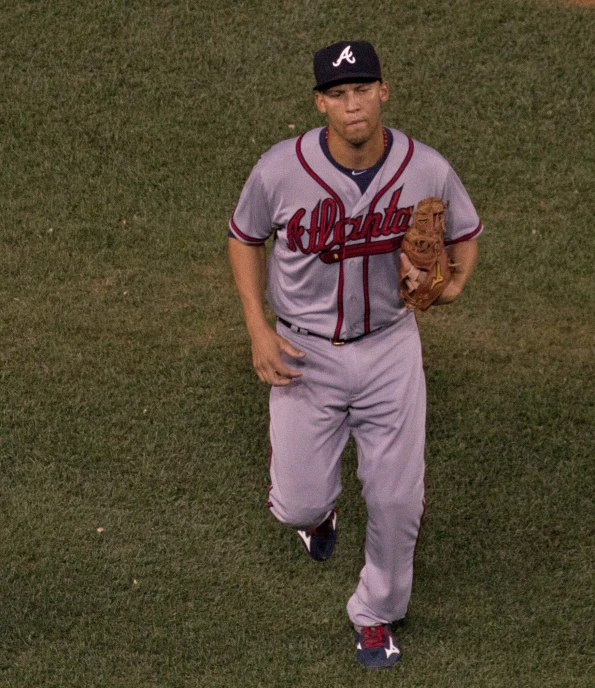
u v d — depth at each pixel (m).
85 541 18.05
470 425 20.12
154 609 17.06
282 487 15.56
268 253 23.61
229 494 18.86
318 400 15.00
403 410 14.70
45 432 19.83
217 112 27.16
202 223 24.62
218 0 29.83
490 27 29.14
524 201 25.16
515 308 22.70
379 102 13.19
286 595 17.31
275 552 17.95
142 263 23.66
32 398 20.47
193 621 16.89
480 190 25.39
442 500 18.84
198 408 20.34
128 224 24.55
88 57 28.36
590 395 20.73
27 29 28.97
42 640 16.64
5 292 22.88
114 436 19.80
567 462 19.47
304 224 13.86
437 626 16.94
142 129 26.72
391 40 28.83
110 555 17.83
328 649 16.56
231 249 14.97
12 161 25.91
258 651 16.52
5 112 26.97
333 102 12.99
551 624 16.94
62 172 25.67
